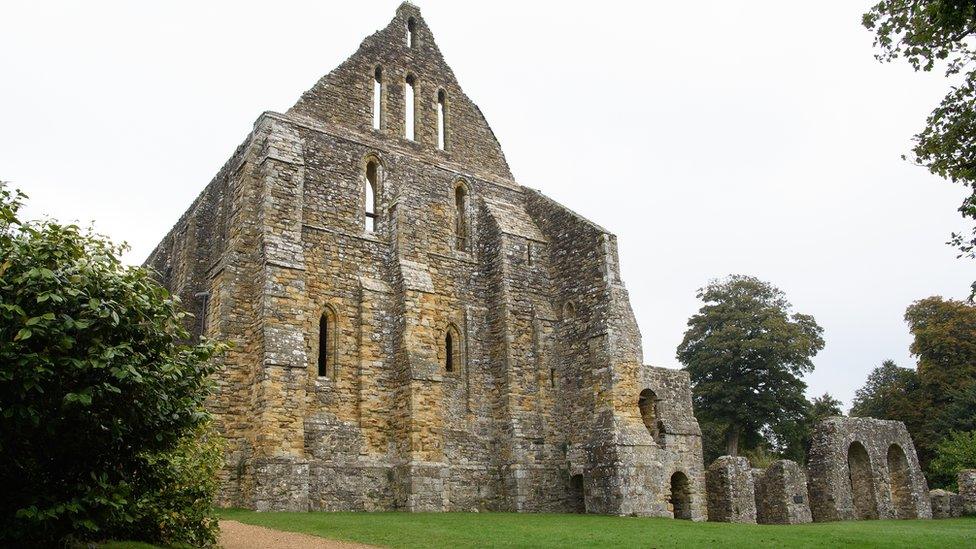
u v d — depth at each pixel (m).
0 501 9.88
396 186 29.33
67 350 9.47
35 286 9.45
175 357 11.41
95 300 9.78
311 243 26.22
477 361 29.17
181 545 13.31
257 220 25.38
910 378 57.53
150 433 10.92
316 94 28.41
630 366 28.59
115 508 10.34
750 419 55.59
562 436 29.17
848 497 36.03
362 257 27.45
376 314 26.88
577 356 29.48
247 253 25.05
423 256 29.00
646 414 31.02
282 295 23.91
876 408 58.72
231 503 22.36
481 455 27.97
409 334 26.48
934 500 40.03
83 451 10.41
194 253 29.91
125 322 10.31
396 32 31.91
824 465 36.12
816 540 17.58
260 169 25.83
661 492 27.72
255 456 22.28
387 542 16.02
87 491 10.12
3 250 9.76
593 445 27.88
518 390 28.75
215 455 14.35
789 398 55.25
